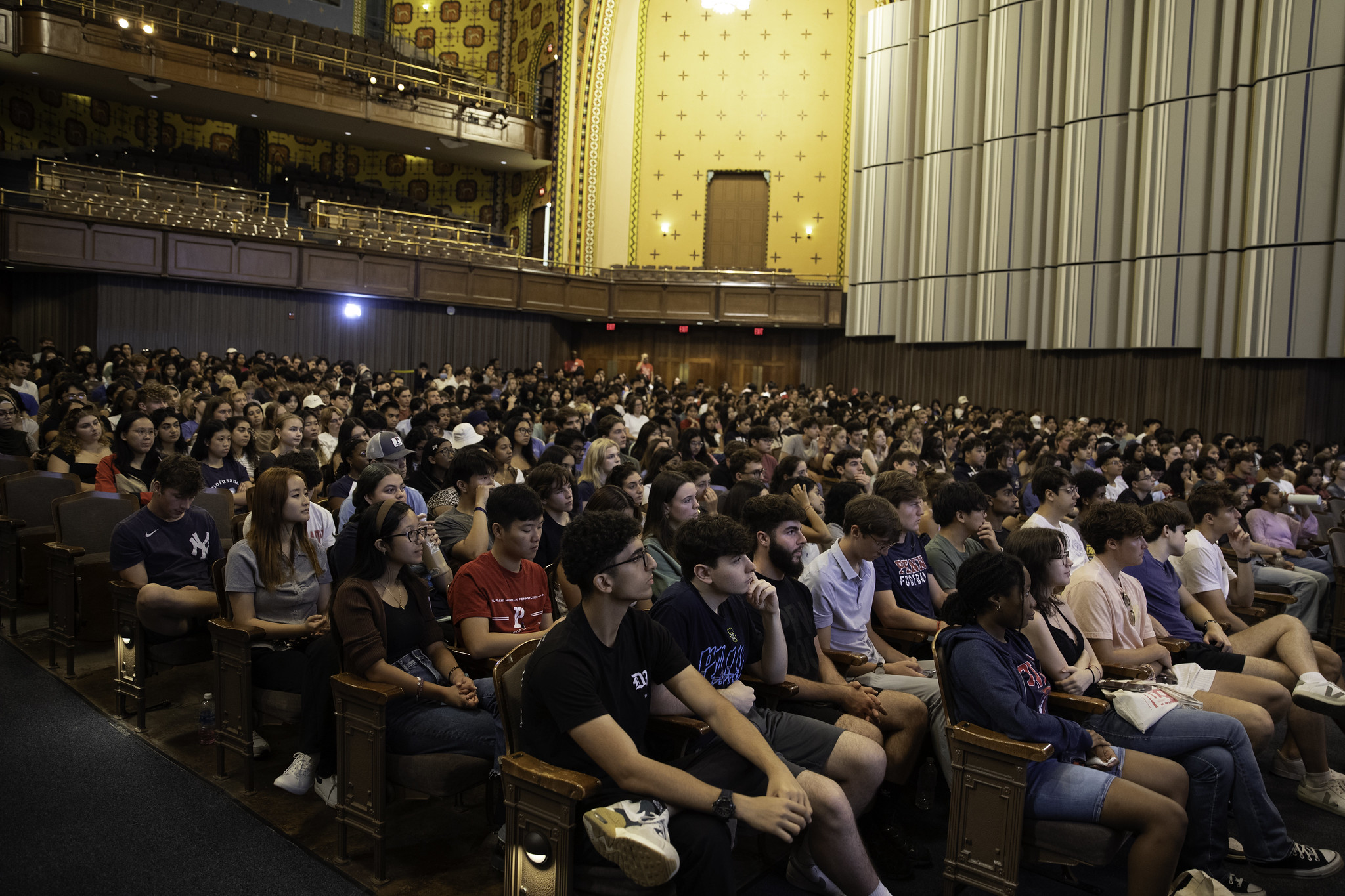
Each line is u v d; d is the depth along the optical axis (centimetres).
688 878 231
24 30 1614
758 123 2244
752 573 302
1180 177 1426
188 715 418
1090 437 893
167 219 1630
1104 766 298
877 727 322
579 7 2136
